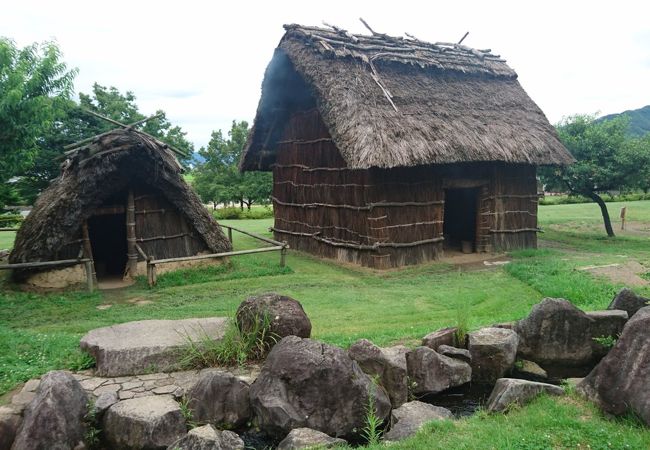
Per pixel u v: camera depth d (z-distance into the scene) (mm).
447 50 16094
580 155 17453
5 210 17047
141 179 11414
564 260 12812
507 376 5930
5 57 8680
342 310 8781
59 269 10508
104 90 22234
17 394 4852
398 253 13016
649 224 20891
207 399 4809
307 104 15516
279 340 5707
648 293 8547
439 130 12625
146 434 4320
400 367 5332
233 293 10242
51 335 6797
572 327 6121
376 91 12898
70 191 10461
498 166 14805
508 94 15766
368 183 12680
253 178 30562
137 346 5555
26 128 8883
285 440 4332
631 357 4473
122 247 14578
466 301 8938
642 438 3896
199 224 11969
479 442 3930
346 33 14359
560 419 4262
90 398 4719
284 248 12375
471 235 17438
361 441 4801
